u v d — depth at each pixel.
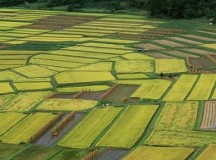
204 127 66.94
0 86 92.38
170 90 86.12
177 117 71.31
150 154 58.03
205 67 103.69
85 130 67.56
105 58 115.19
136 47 127.81
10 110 77.69
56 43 134.12
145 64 107.94
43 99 83.50
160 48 125.75
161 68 103.69
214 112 73.06
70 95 86.75
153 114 73.19
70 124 70.50
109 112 74.81
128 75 98.44
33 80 96.44
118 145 61.81
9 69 106.06
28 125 70.31
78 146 61.94
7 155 59.53
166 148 59.72
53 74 101.00
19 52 123.19
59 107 78.56
